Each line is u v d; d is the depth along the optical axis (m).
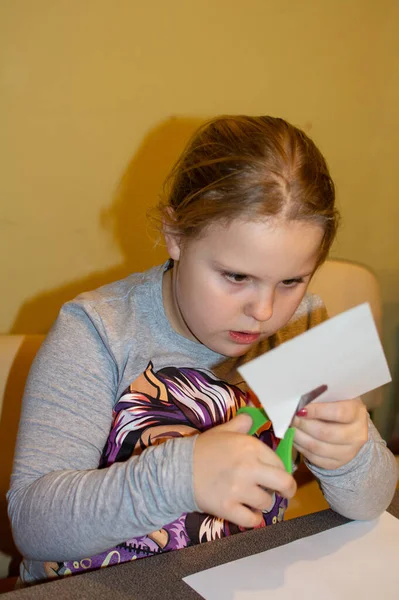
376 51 1.59
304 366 0.51
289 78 1.51
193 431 0.79
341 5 1.52
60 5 1.21
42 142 1.26
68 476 0.64
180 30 1.34
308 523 0.68
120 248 1.40
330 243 0.73
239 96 1.46
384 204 1.72
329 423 0.65
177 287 0.76
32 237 1.30
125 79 1.31
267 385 0.51
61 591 0.53
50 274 1.34
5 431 0.95
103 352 0.79
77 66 1.25
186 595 0.54
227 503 0.54
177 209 0.71
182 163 0.76
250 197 0.62
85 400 0.74
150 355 0.81
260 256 0.62
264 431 0.83
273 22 1.44
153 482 0.56
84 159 1.31
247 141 0.68
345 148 1.63
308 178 0.65
